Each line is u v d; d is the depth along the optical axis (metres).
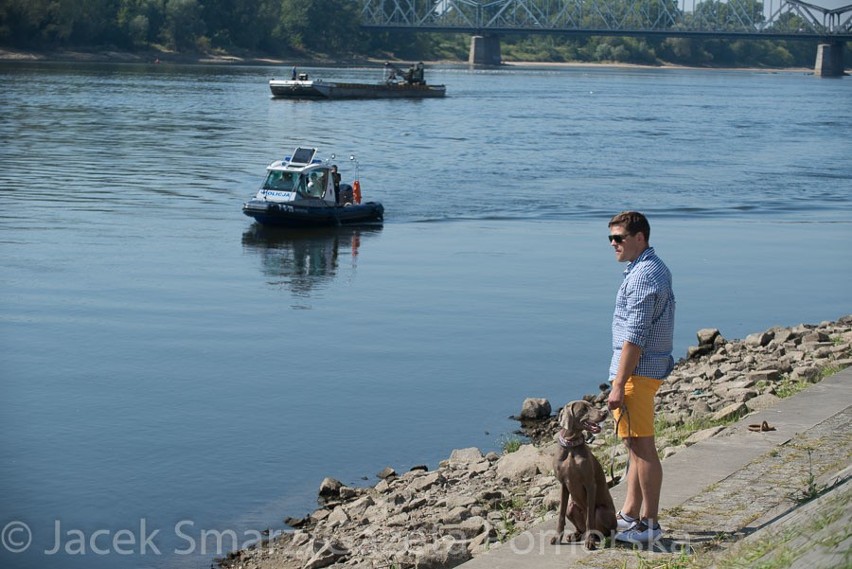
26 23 176.38
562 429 8.48
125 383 18.23
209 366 19.38
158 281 26.73
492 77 195.75
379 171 53.12
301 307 24.34
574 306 24.91
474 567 8.38
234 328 22.22
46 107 86.62
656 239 35.56
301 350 20.62
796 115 109.31
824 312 25.03
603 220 39.56
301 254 31.34
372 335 21.91
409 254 31.80
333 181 37.62
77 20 185.75
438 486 12.84
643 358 8.51
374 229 36.66
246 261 29.97
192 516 12.73
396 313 23.95
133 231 34.00
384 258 31.05
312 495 13.40
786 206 44.53
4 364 19.17
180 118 80.88
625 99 133.50
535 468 12.62
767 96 154.50
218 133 69.75
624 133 80.75
